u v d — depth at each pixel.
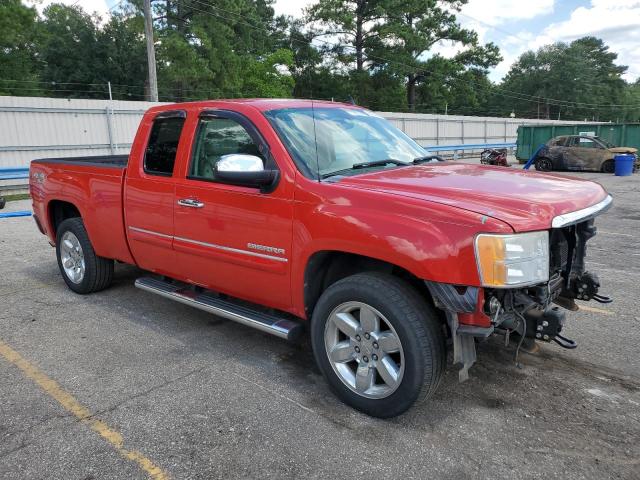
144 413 3.22
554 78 89.06
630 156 19.36
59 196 5.41
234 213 3.65
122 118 20.41
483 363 3.89
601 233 8.70
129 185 4.53
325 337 3.27
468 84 58.06
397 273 3.26
